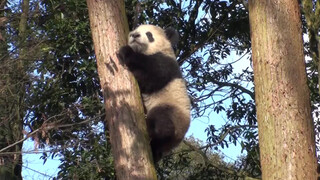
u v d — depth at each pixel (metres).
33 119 11.34
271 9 6.78
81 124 10.21
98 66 7.07
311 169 6.33
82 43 11.11
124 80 6.90
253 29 6.90
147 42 8.73
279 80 6.54
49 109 11.25
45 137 9.69
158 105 8.30
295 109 6.44
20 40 11.28
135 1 11.87
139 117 6.84
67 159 10.54
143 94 8.37
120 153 6.68
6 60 10.84
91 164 10.38
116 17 7.14
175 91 8.51
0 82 10.68
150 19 12.52
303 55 6.81
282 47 6.65
